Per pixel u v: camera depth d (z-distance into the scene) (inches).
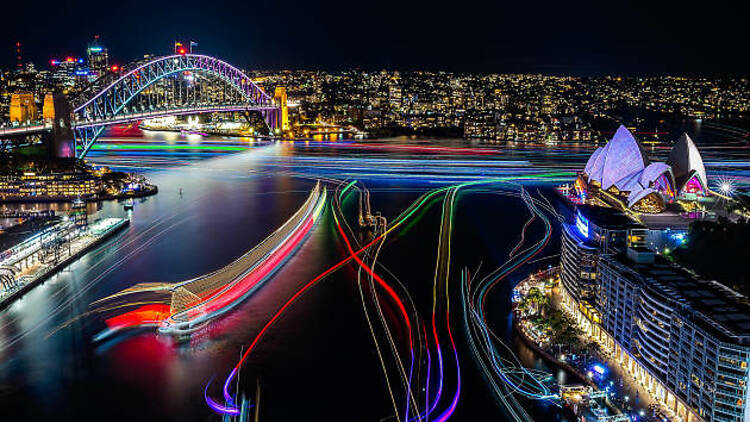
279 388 4591.5
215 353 5064.0
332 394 4522.6
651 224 7667.3
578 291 5531.5
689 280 4680.1
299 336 5349.4
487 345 5177.2
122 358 4982.8
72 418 4239.7
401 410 4338.1
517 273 7047.2
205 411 4313.5
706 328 3890.3
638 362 4537.4
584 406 4192.9
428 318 5743.1
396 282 6707.7
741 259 6008.9
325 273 6963.6
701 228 6919.3
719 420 3784.5
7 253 6825.8
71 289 6446.9
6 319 5689.0
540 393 4453.7
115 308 5920.3
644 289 4515.3
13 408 4345.5
